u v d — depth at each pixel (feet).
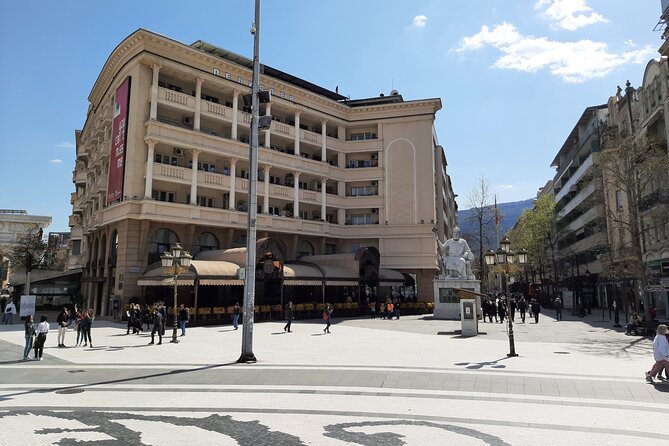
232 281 109.50
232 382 41.22
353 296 151.94
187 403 33.60
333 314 133.18
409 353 59.21
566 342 72.02
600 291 194.59
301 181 167.94
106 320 118.42
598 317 138.00
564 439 25.14
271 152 150.20
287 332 88.63
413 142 171.53
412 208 167.84
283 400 34.47
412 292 166.20
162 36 124.26
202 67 134.82
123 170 123.13
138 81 123.95
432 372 45.52
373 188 174.91
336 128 180.34
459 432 26.45
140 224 119.14
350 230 170.71
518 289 256.73
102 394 36.76
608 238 142.82
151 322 100.27
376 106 174.81
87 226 155.63
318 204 164.14
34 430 26.99
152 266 114.93
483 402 33.76
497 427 27.45
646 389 38.04
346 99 187.42
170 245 125.18
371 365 49.70
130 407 32.55
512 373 44.93
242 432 26.61
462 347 65.46
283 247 150.00
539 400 34.35
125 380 42.55
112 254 127.54
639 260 89.20
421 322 113.60
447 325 104.53
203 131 138.72
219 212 131.85
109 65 138.41
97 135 154.30
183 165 132.26
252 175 54.90
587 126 189.57
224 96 146.61
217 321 107.24
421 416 29.96
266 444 24.48
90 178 168.66
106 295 127.24
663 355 40.45
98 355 59.26
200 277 104.83
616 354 58.44
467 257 127.13
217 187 133.69
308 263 137.39
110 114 141.08
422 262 164.14
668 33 109.29
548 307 207.82
